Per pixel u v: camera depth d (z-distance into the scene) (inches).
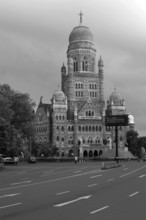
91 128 7618.1
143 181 1669.5
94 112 7706.7
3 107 3309.5
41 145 6796.3
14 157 4389.8
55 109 7485.2
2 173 2405.3
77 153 7401.6
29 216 762.2
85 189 1317.7
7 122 3287.4
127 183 1565.0
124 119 4436.5
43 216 763.4
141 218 747.4
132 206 907.4
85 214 790.5
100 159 5733.3
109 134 7677.2
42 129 7844.5
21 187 1411.2
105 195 1130.0
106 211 831.7
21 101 3954.2
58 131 7455.7
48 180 1765.5
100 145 7534.5
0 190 1295.5
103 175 2108.8
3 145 3508.9
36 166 3575.3
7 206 906.1
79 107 7844.5
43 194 1163.3
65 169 2861.7
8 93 3848.4
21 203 959.0
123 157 6412.4
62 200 1016.9
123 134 7741.1
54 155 6963.6
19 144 3782.0
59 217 751.7
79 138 7509.8
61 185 1486.2
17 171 2642.7
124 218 746.2
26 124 4025.6
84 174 2210.9
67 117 7736.2
